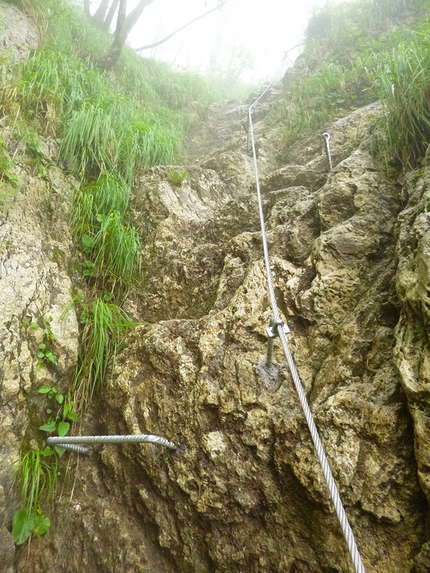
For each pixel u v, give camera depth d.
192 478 1.81
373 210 2.27
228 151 4.84
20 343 2.04
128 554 1.85
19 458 1.92
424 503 1.34
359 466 1.45
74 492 2.09
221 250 2.77
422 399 1.35
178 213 3.28
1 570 1.73
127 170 3.33
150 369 2.21
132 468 2.03
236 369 1.95
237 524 1.68
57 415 2.17
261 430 1.75
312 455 1.56
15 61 3.38
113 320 2.57
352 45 5.48
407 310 1.54
